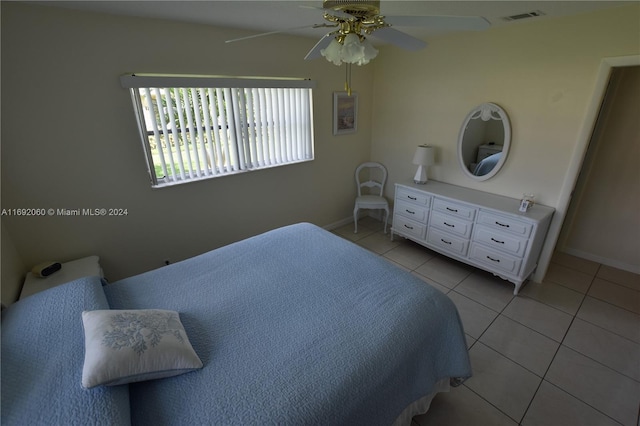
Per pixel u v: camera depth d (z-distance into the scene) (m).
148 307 1.54
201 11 2.04
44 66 1.91
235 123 2.84
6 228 1.98
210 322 1.44
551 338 2.18
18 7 1.76
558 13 2.17
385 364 1.22
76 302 1.40
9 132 1.89
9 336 1.20
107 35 2.06
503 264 2.70
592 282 2.84
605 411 1.66
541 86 2.50
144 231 2.57
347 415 1.06
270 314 1.49
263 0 1.81
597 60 2.19
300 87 3.09
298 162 3.42
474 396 1.77
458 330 1.58
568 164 2.47
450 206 2.98
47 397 0.96
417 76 3.38
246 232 3.25
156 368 1.10
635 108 2.69
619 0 1.87
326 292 1.65
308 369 1.17
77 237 2.28
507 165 2.86
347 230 4.11
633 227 2.91
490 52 2.74
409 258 3.36
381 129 3.97
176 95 2.45
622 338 2.17
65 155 2.10
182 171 2.65
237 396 1.06
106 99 2.15
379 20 1.20
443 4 1.91
